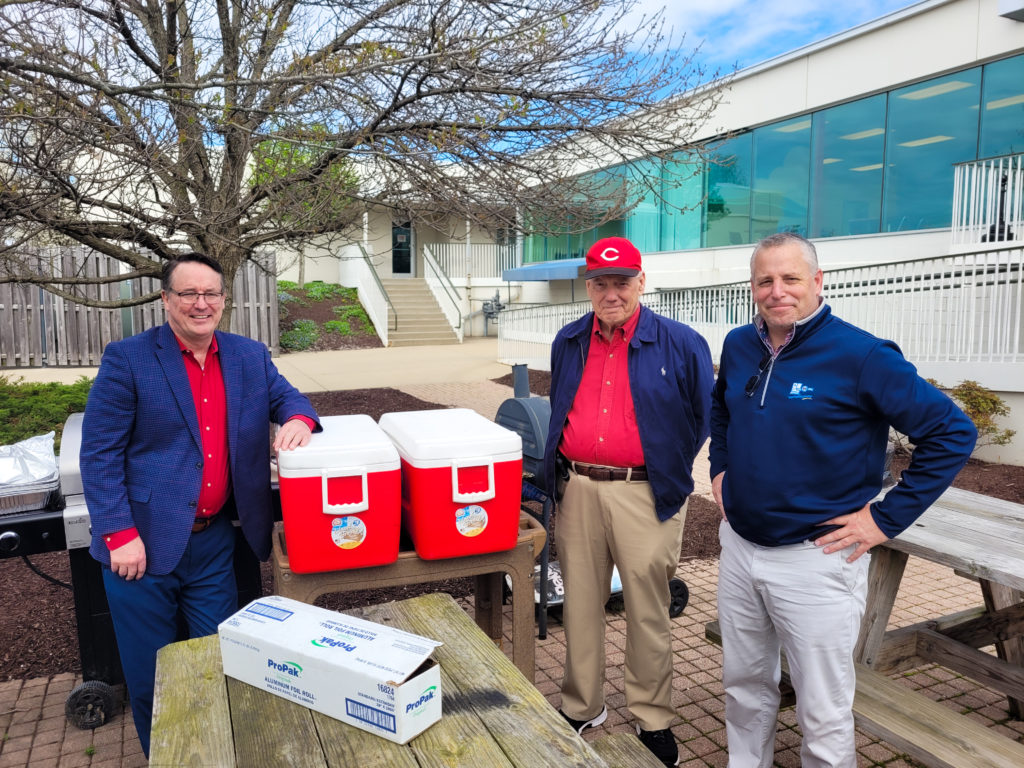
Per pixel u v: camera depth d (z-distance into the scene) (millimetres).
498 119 4613
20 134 3916
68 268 15188
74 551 3125
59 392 9773
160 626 2771
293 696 1861
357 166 6008
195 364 2752
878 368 2188
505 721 1790
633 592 2943
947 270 8945
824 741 2404
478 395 12453
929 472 2146
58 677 3672
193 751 1664
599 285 2830
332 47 4883
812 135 14281
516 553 2896
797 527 2332
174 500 2689
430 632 2277
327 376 14703
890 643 3260
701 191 16547
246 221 5953
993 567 2404
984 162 11094
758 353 2486
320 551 2576
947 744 2369
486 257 24438
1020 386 8109
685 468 2889
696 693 3559
